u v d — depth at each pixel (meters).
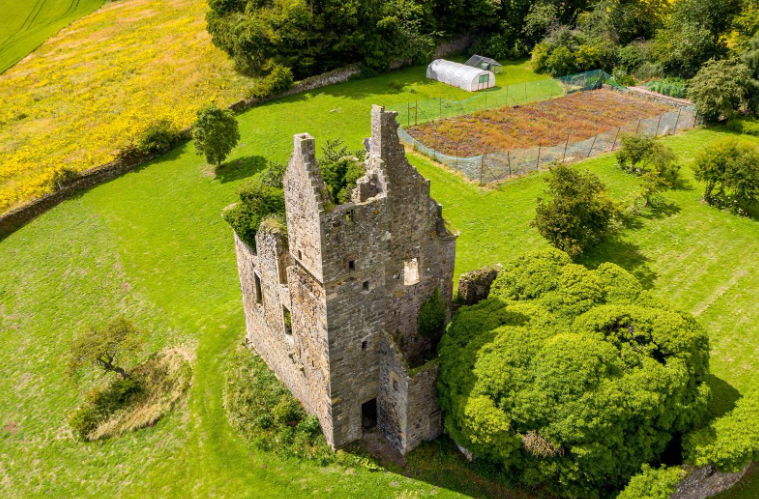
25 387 40.62
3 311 48.41
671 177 53.00
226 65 85.31
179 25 102.94
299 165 24.30
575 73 85.06
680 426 26.42
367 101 74.56
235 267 48.47
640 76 82.44
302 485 28.77
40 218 60.12
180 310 43.66
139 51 94.00
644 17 91.31
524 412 25.28
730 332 37.19
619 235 46.44
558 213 41.38
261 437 31.19
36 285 50.56
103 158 66.69
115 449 33.59
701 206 50.25
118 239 53.84
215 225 53.94
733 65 68.88
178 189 60.41
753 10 73.31
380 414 30.62
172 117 73.56
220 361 37.03
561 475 25.53
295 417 32.19
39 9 115.31
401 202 27.45
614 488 26.23
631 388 25.09
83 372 40.09
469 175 54.44
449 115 70.12
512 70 88.31
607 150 59.22
